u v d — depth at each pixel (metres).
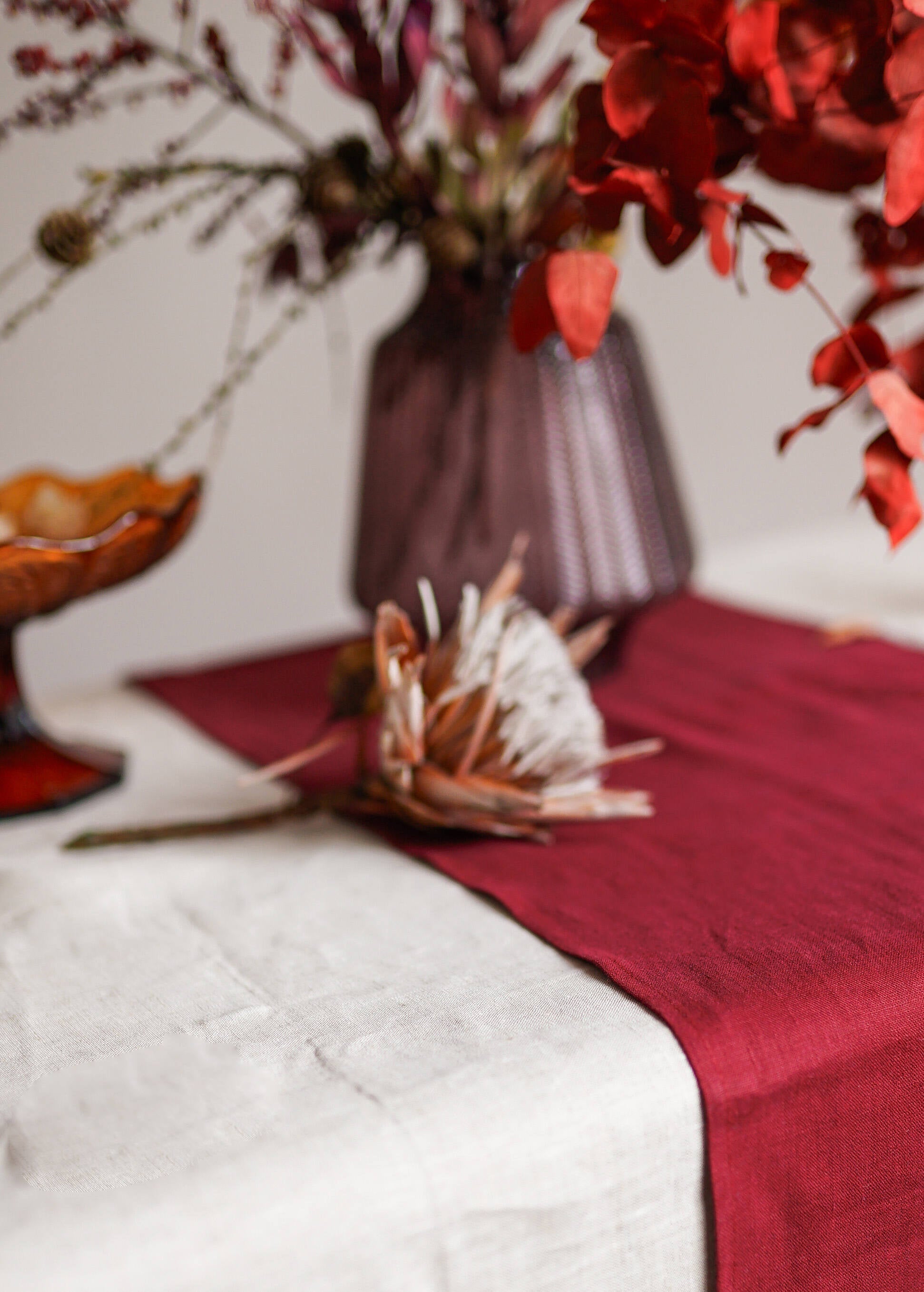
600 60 1.19
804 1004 0.41
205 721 0.75
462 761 0.53
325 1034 0.41
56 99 0.63
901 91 0.46
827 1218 0.41
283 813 0.59
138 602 1.22
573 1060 0.39
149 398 1.16
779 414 1.46
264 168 0.68
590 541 0.69
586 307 0.48
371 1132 0.36
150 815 0.62
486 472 0.68
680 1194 0.39
